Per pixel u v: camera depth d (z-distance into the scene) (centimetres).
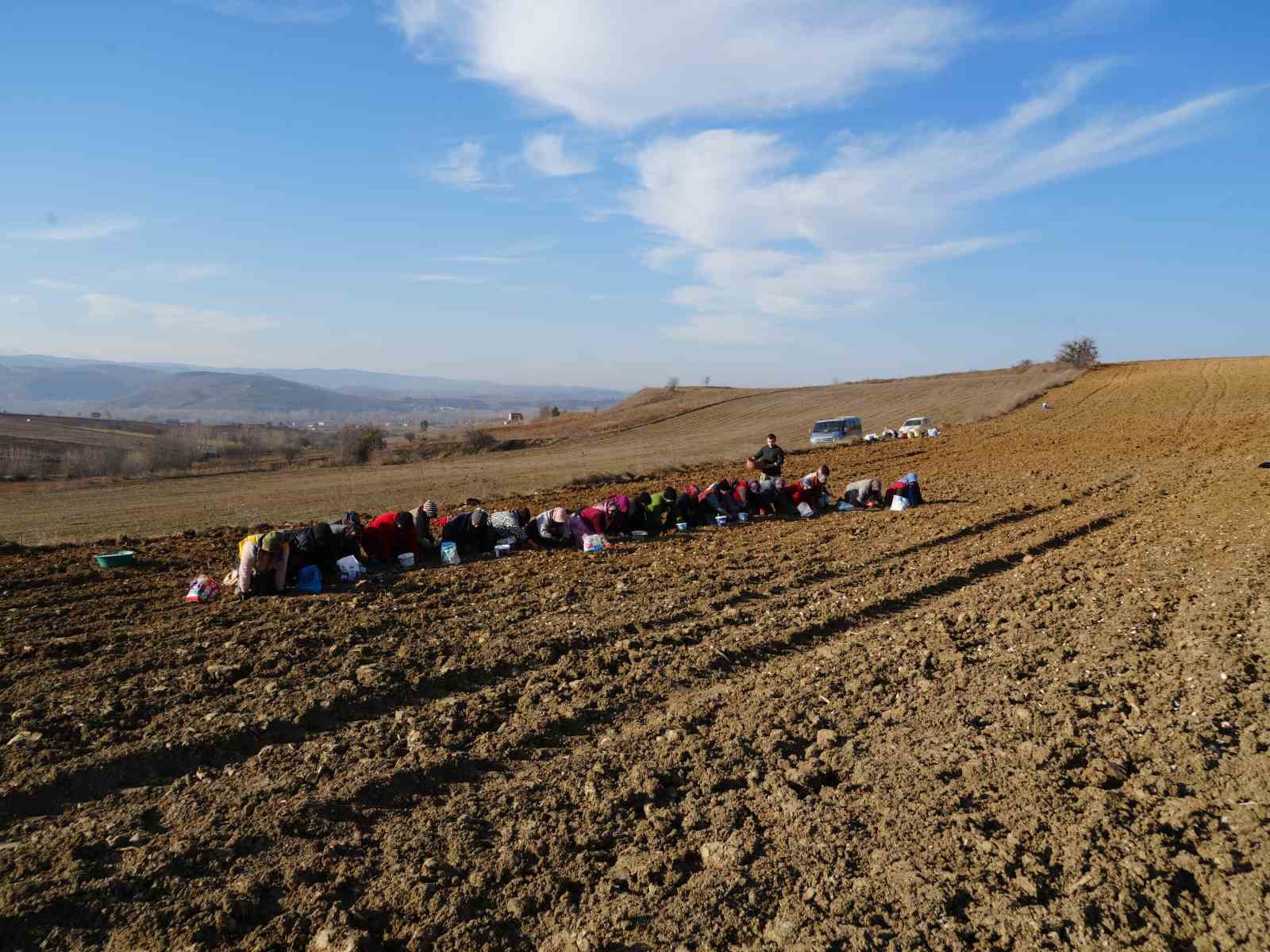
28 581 1166
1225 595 974
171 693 721
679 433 6712
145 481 3581
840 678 770
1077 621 927
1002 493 2064
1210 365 8581
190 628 925
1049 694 716
